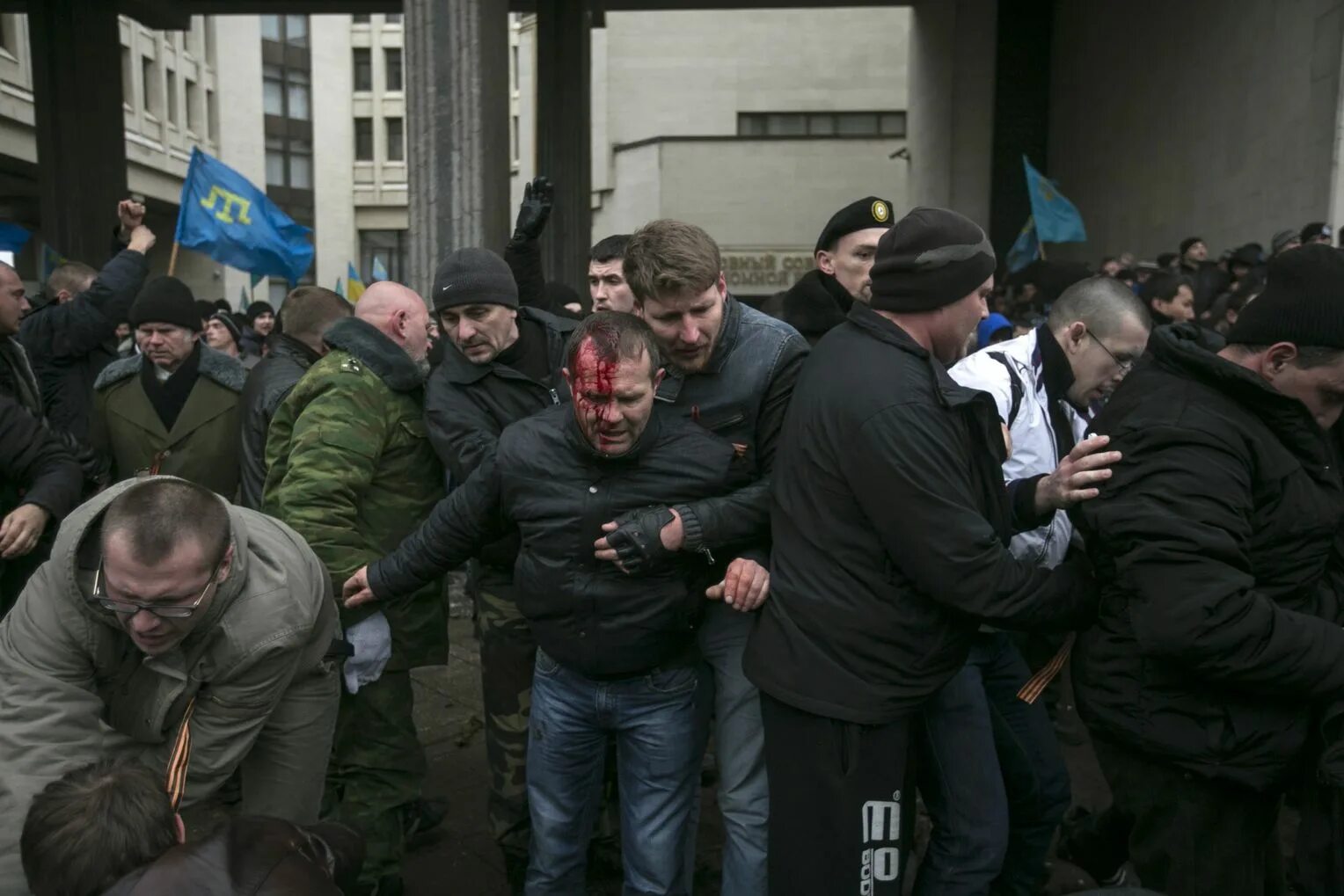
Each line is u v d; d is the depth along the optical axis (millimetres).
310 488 2645
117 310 4480
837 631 1996
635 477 2193
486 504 2332
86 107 15477
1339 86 10125
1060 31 18719
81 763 1813
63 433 4129
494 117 6879
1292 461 1914
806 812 2043
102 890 1314
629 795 2383
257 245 7820
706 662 2395
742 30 29656
